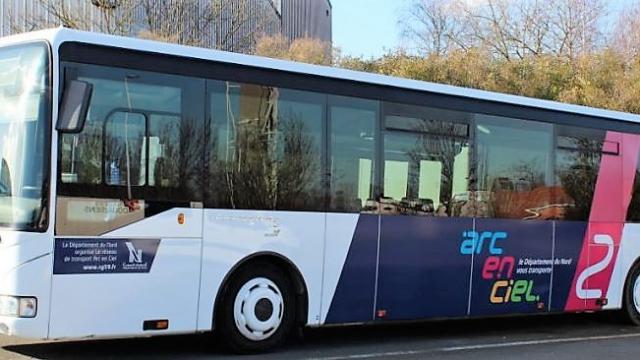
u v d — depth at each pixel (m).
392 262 8.99
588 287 10.95
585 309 10.92
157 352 8.11
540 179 10.45
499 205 10.00
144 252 7.29
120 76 7.25
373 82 8.98
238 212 7.91
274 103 8.24
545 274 10.46
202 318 7.66
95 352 8.02
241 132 7.98
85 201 6.98
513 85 32.00
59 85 6.90
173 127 7.54
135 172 7.28
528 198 10.31
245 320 8.00
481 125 9.91
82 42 7.07
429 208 9.34
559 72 32.50
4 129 7.06
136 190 7.27
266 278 8.20
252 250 7.98
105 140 7.12
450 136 9.59
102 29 25.12
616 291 11.30
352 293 8.69
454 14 39.28
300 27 51.38
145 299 7.29
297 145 8.35
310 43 30.67
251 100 8.09
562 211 10.68
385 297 8.94
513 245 10.12
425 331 10.38
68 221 6.88
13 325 6.64
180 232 7.52
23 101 7.00
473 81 31.62
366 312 8.79
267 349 8.25
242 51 29.94
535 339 9.98
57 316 6.80
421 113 9.36
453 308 9.52
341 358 8.11
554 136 10.65
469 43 39.47
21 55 7.10
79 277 6.92
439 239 9.41
